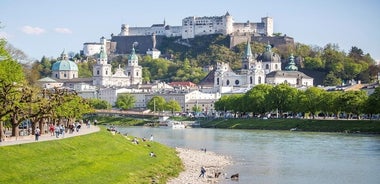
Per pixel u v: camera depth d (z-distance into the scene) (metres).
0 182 132.62
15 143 166.62
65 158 166.88
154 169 187.00
